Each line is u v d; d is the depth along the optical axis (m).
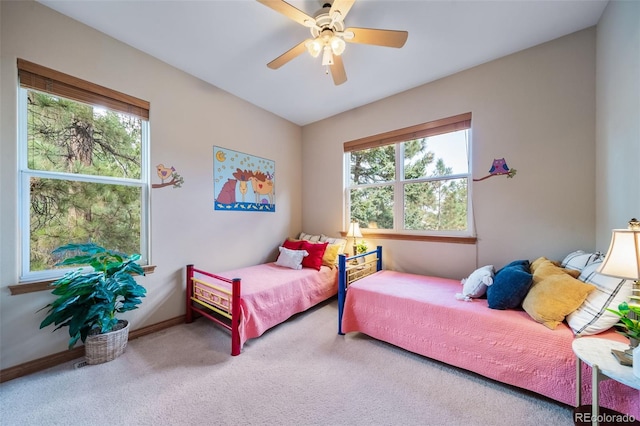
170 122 2.45
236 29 1.97
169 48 2.21
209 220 2.77
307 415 1.37
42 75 1.77
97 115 2.07
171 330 2.36
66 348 1.86
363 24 1.90
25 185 1.75
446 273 2.67
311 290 2.78
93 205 2.06
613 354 1.10
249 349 2.04
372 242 3.20
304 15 1.49
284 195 3.70
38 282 1.74
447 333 1.76
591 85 1.96
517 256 2.28
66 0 1.71
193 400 1.47
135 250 2.28
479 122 2.46
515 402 1.46
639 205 1.36
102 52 2.03
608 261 1.14
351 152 3.51
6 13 1.63
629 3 1.45
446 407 1.42
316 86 2.83
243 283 2.40
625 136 1.51
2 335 1.63
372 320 2.14
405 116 2.92
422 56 2.30
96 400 1.46
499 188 2.36
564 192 2.08
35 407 1.41
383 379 1.67
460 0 1.68
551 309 1.44
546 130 2.14
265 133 3.42
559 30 2.00
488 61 2.39
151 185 2.32
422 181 2.87
